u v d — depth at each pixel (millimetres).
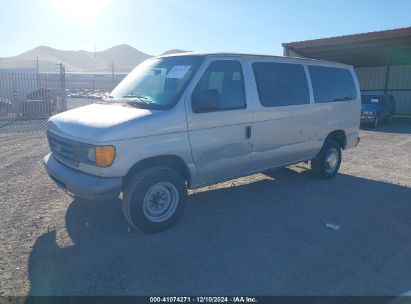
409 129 17344
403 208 5762
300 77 6352
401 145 12180
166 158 4625
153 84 5059
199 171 4891
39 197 5941
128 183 4410
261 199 6055
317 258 4074
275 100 5785
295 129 6191
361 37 17781
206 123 4809
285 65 6109
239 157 5344
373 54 21922
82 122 4441
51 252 4105
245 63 5430
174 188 4652
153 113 4402
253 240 4500
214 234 4648
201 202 5871
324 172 7188
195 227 4852
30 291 3387
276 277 3682
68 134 4441
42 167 8031
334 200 6082
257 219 5180
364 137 14297
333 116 7012
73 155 4383
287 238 4574
